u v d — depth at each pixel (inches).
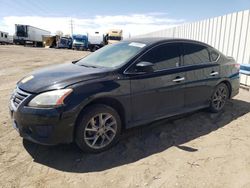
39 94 144.3
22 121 145.4
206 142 176.6
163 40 193.5
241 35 352.8
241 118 223.6
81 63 195.0
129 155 157.6
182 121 214.5
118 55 183.6
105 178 134.1
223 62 233.1
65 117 141.5
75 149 163.5
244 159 153.7
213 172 139.9
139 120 174.7
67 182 130.4
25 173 137.4
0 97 291.0
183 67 197.5
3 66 629.6
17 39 2135.8
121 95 161.0
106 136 160.7
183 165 146.6
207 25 449.4
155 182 131.0
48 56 1042.7
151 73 176.4
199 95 211.6
